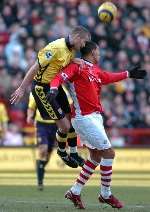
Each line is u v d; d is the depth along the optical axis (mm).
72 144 27406
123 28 65562
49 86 26156
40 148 37750
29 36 63844
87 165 25938
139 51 63844
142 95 59531
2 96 57969
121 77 26078
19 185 40375
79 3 66750
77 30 25266
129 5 67938
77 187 25812
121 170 49406
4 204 27625
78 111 25344
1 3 66625
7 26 65062
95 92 25438
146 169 49406
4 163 49812
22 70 60812
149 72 60906
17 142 54625
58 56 25438
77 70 25031
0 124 52688
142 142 55875
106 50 63188
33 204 27734
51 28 64500
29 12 66062
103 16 26359
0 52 62719
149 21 67375
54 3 66750
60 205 27344
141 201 30688
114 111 57531
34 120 39062
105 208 26125
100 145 25250
